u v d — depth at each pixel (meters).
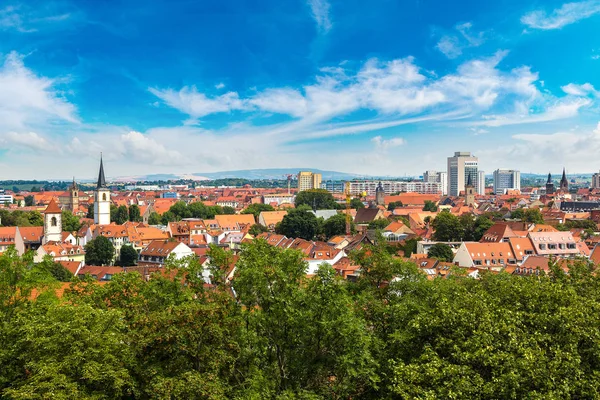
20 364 43.34
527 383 41.44
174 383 40.03
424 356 44.81
